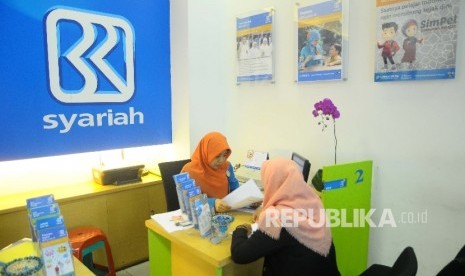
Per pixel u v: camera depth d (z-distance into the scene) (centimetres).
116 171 284
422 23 199
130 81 305
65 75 269
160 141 332
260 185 266
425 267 212
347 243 217
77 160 291
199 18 316
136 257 294
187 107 318
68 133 275
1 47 240
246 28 308
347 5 235
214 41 330
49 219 120
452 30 188
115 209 279
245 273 172
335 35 242
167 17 323
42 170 273
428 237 209
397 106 216
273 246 144
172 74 331
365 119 232
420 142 207
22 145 254
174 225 185
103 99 290
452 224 199
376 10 218
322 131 260
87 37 277
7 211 230
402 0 206
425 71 200
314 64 258
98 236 247
